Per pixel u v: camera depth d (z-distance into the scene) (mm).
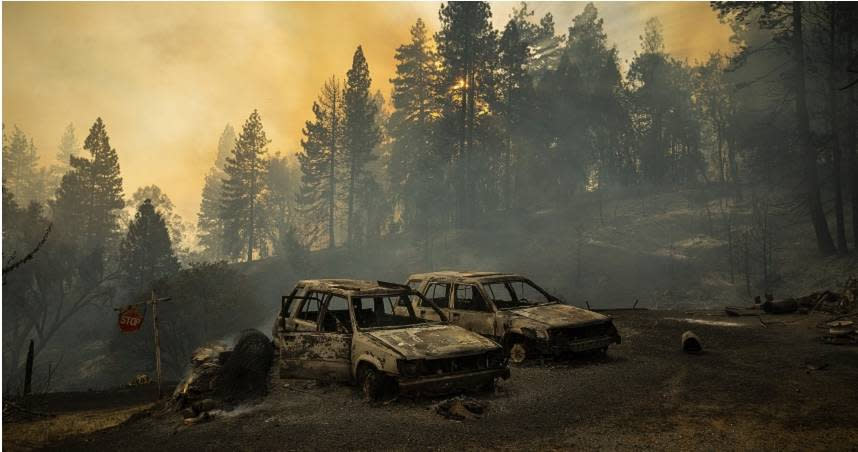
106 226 70625
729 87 57031
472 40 60875
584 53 73562
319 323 7828
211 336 38281
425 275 10703
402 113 72562
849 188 42219
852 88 35875
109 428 7176
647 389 7312
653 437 5434
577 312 9344
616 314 15930
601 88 64438
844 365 8367
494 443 5375
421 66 71688
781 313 14633
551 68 75688
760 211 50156
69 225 67062
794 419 5852
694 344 9758
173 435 6266
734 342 10820
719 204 56000
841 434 5332
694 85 70125
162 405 8109
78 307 53188
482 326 9367
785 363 8727
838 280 33875
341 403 7047
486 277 9891
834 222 45438
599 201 62531
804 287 36375
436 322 8172
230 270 42500
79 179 69938
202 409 7051
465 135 61375
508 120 62781
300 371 7664
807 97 44406
